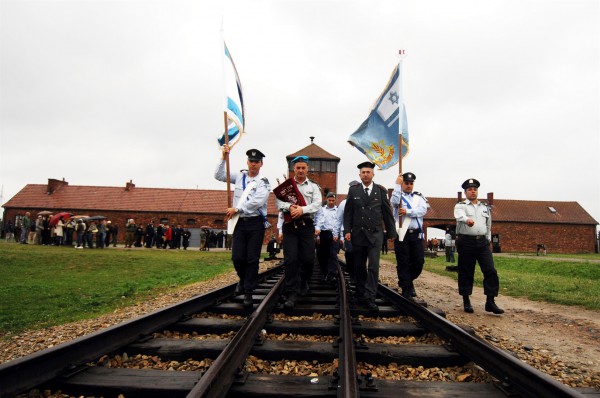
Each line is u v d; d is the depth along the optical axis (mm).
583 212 57844
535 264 19641
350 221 6656
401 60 7832
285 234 6539
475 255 7250
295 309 6051
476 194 7309
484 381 3566
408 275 7488
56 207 51875
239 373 3305
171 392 3102
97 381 3217
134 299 8797
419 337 5004
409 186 7582
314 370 3760
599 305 8156
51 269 14469
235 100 6492
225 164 6285
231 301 6812
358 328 5055
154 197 53875
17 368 2932
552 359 4531
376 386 3256
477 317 6855
